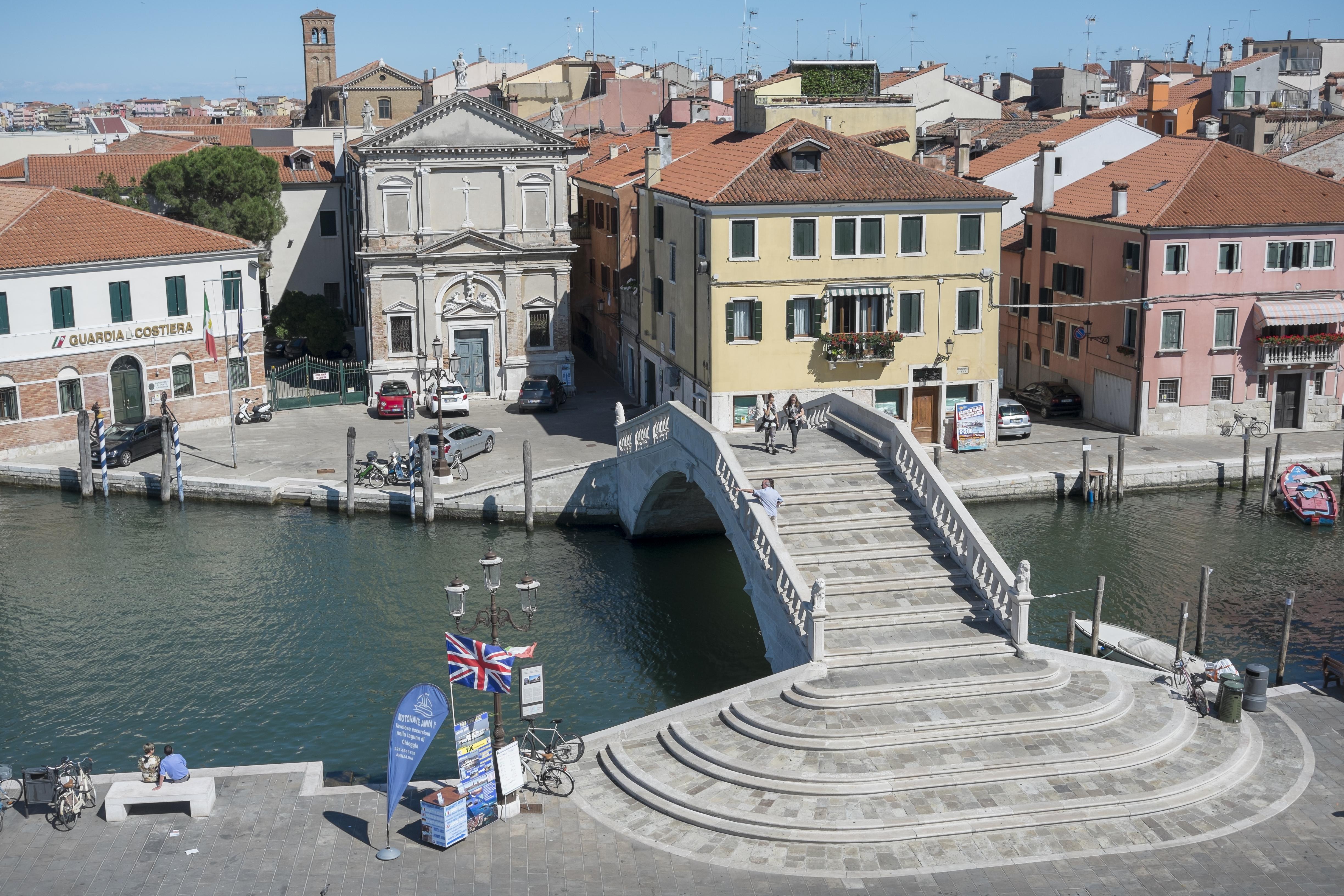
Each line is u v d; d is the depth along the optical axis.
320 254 75.12
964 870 22.95
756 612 33.44
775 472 36.84
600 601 40.97
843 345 49.53
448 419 59.84
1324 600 39.59
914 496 35.31
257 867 23.45
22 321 52.50
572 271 77.38
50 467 51.91
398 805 25.73
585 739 27.61
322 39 120.75
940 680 28.23
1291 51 110.31
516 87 101.19
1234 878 22.67
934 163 67.75
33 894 22.50
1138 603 39.44
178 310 57.19
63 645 37.09
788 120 56.78
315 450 54.94
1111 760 25.88
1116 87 121.12
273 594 41.06
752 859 23.39
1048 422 58.50
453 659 25.88
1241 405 55.91
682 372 53.88
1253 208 54.81
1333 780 26.02
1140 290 54.34
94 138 90.00
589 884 22.80
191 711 33.06
